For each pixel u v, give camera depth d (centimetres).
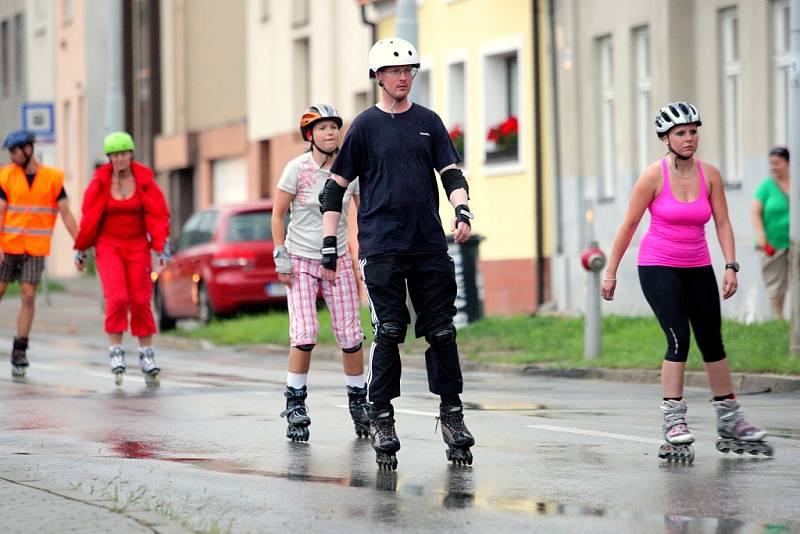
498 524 1867
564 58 6347
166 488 2139
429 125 2342
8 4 14862
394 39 2341
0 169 4103
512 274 6756
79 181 13150
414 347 4988
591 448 2523
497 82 7038
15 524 1798
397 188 2319
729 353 4012
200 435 2744
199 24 10850
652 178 2477
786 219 4600
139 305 3809
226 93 10638
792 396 3497
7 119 14988
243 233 6222
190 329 6359
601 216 6141
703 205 2467
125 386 3750
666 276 2453
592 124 6200
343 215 2791
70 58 13212
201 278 6284
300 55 9250
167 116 11188
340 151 2359
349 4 8488
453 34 7269
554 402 3325
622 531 1822
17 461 2398
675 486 2139
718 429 2477
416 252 2328
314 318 2736
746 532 1816
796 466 2328
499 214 6875
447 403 2358
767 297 5106
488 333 5188
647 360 4094
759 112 5200
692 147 2447
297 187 2778
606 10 6062
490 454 2458
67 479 2206
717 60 5466
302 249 2772
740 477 2216
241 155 10181
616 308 5925
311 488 2139
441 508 1977
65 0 13375
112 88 7325
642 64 5956
